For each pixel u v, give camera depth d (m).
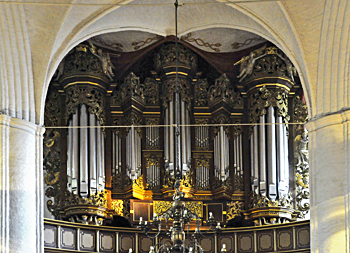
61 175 20.89
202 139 21.89
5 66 17.77
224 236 20.59
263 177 20.70
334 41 17.97
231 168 21.64
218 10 20.14
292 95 22.03
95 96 21.44
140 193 21.28
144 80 22.39
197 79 22.47
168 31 21.09
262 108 21.33
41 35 18.30
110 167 21.44
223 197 21.22
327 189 17.62
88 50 21.48
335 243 17.23
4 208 16.91
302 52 18.44
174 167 21.19
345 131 17.58
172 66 21.92
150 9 20.41
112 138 21.69
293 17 18.34
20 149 17.53
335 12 17.77
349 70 17.88
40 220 17.78
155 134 21.83
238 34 21.94
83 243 19.77
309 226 19.31
